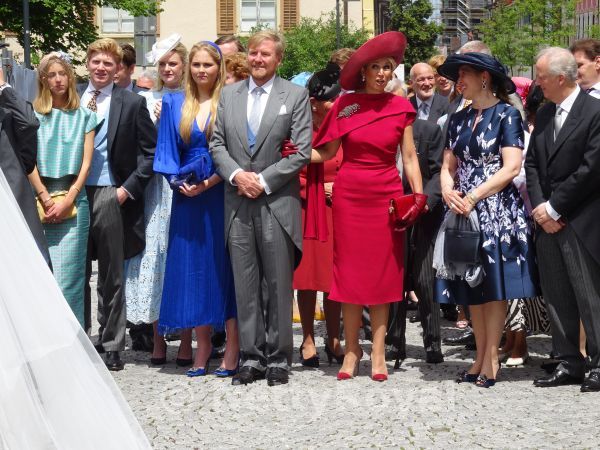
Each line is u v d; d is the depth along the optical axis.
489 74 7.02
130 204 7.76
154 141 7.75
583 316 6.84
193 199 7.38
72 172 7.40
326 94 7.69
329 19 33.50
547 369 7.43
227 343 7.46
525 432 5.73
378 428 5.87
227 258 7.38
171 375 7.46
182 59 8.06
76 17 31.70
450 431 5.78
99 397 4.11
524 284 6.94
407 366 7.79
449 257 6.95
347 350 7.32
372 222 7.18
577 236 6.81
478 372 7.14
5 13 30.38
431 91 9.74
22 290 4.05
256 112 7.20
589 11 33.28
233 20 36.47
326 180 7.91
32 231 6.47
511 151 6.92
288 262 7.18
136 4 31.77
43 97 7.46
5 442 3.91
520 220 6.99
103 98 7.79
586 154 6.74
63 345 4.07
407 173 7.35
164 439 5.70
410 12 55.19
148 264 7.80
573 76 6.81
